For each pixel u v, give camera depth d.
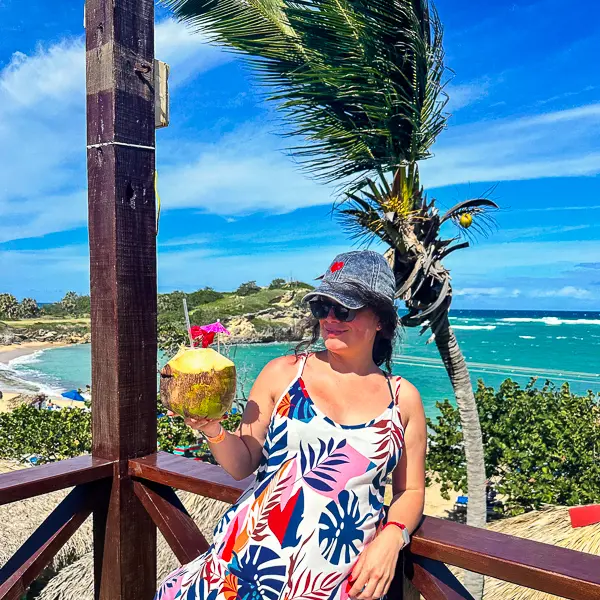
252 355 47.06
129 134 1.99
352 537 1.31
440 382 32.78
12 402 28.23
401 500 1.40
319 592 1.29
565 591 1.17
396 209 5.07
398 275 5.27
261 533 1.33
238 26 5.40
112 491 1.96
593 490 8.02
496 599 5.16
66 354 71.12
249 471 1.44
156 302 2.09
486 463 8.83
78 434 11.06
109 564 2.00
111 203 1.94
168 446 10.18
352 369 1.41
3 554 5.46
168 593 1.43
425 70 4.90
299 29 5.00
